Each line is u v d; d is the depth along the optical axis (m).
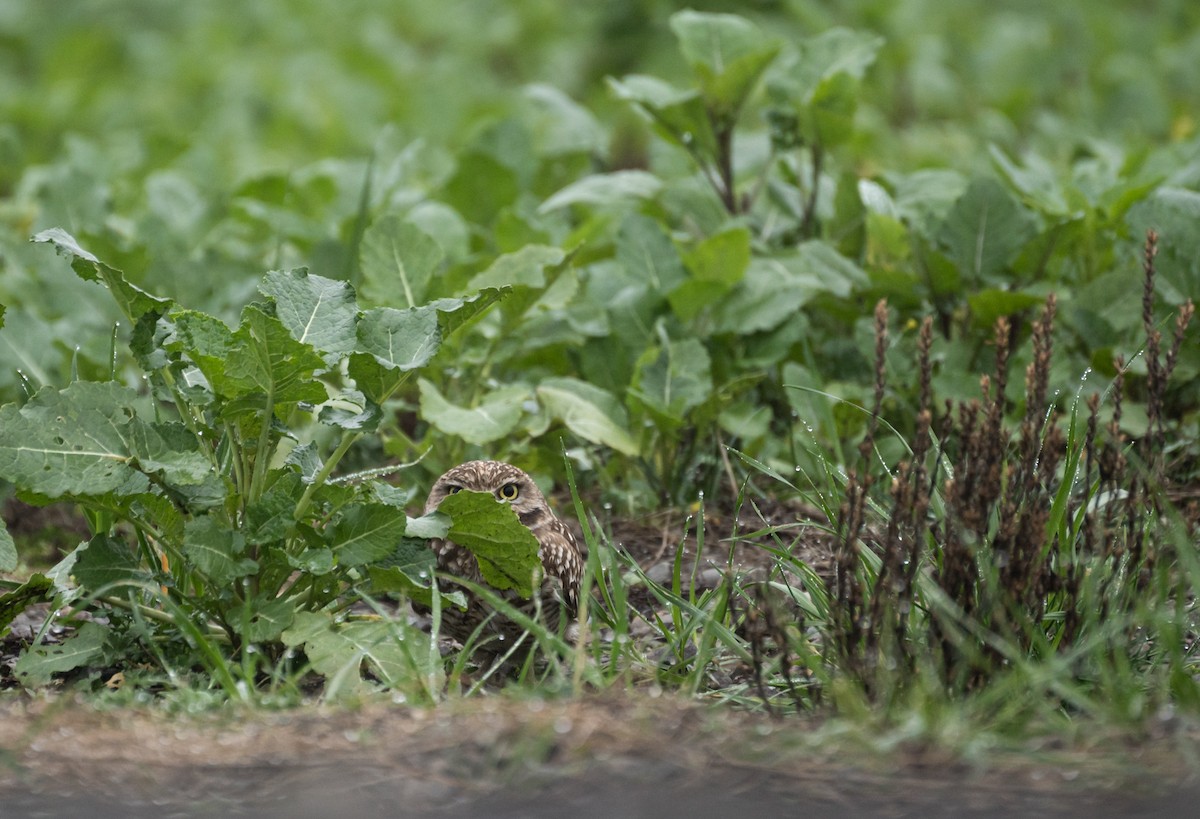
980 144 20.23
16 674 7.32
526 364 12.09
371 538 7.35
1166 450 9.72
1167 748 5.81
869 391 11.09
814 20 22.69
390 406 11.00
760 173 14.33
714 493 10.79
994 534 7.18
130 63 26.69
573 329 11.62
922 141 20.70
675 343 10.88
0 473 6.95
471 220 14.94
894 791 5.50
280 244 13.19
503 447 10.88
